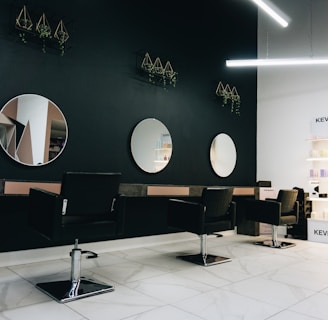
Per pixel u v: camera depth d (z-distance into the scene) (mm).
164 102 4434
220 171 5211
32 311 1957
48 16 3301
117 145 3865
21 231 3117
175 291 2393
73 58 3496
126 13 4035
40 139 3197
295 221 4430
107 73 3797
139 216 4102
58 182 2877
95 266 3041
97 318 1882
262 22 6176
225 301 2217
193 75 4871
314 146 5414
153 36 4336
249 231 5176
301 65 5602
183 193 3932
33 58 3193
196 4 5000
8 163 3014
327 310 2102
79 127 3512
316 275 2918
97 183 2189
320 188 5242
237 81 5672
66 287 2344
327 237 4660
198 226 3059
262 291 2445
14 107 3049
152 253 3689
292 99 5680
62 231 2037
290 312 2059
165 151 4387
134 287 2457
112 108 3828
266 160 5918
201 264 3197
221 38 5398
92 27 3676
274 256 3695
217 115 5246
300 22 5707
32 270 2848
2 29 3008
